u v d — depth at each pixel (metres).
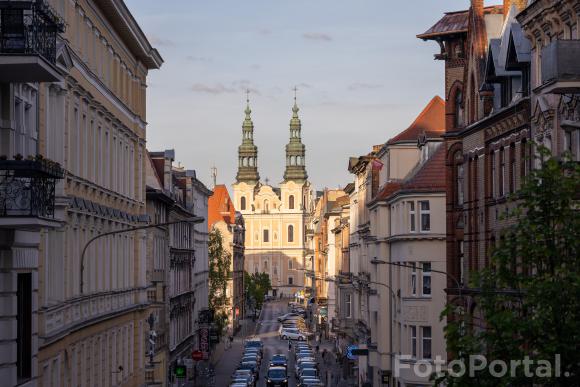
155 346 74.56
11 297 31.91
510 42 44.44
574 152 37.88
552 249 25.38
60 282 42.78
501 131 49.75
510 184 48.47
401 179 77.88
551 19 39.03
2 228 30.09
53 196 30.94
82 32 47.31
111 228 54.59
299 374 100.88
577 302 24.61
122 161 58.38
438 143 74.06
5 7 28.77
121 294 57.44
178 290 98.25
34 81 31.11
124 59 58.81
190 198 110.62
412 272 68.25
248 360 114.69
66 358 44.34
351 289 108.31
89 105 48.66
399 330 72.12
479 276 26.33
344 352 111.75
